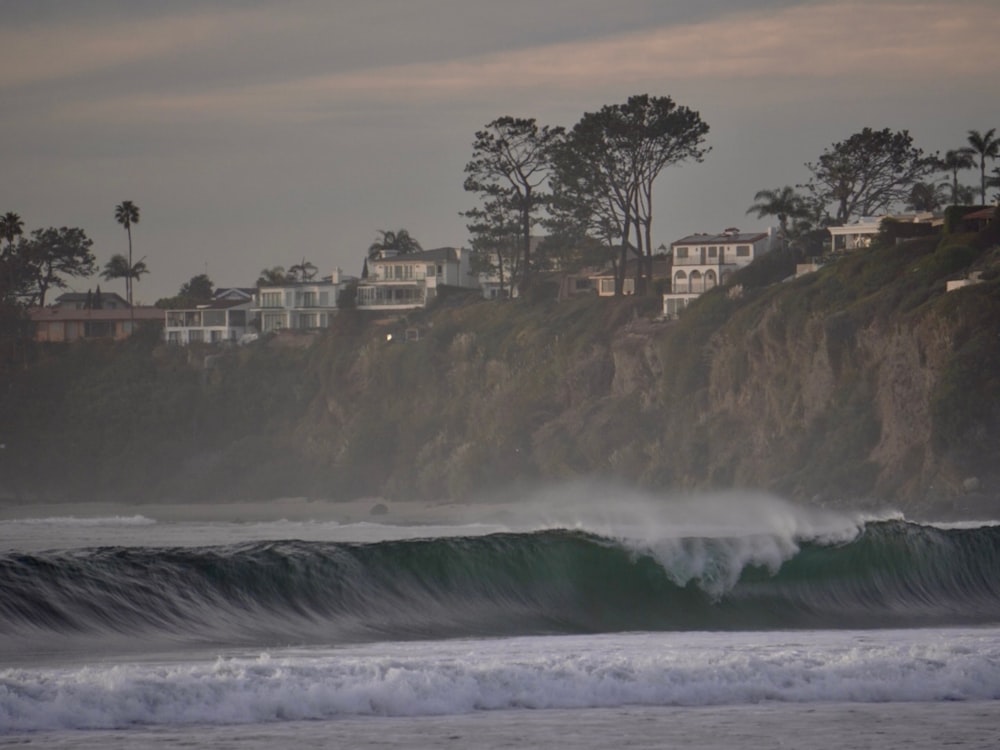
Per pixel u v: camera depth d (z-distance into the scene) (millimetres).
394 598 123750
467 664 83125
